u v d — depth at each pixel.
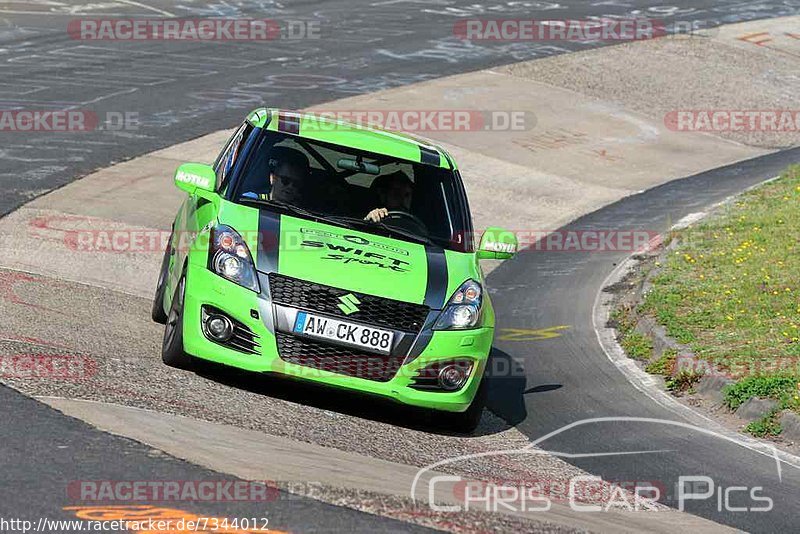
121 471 19.75
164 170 56.84
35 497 18.06
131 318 33.38
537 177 66.62
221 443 22.30
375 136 32.41
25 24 90.69
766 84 95.81
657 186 67.50
